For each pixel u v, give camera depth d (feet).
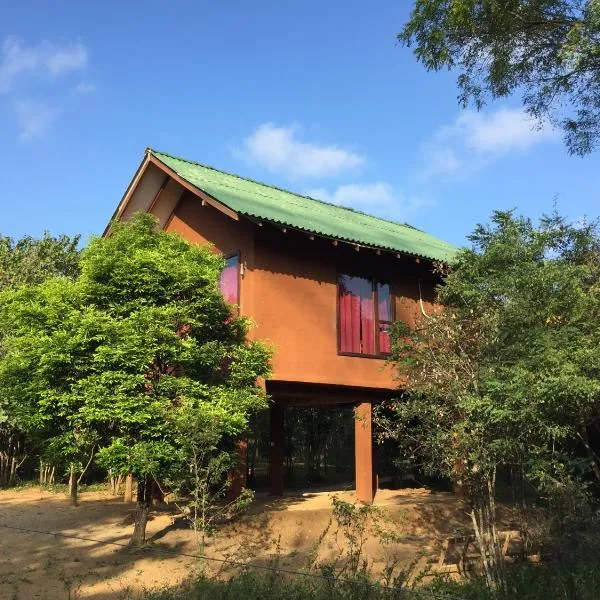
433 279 52.34
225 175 54.03
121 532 36.06
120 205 49.16
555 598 21.36
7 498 50.75
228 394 33.78
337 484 63.21
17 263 65.41
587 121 32.91
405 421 29.17
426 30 30.53
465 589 23.26
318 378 42.68
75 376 31.14
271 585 19.51
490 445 22.95
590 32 26.32
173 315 32.91
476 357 25.58
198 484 29.12
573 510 23.31
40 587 25.91
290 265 42.70
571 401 22.80
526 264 25.77
